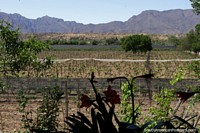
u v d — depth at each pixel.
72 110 14.59
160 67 54.28
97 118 1.81
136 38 91.06
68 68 50.94
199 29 9.30
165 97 5.91
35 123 6.79
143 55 95.44
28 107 15.80
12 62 7.40
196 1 8.93
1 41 7.35
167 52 110.62
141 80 16.36
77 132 1.80
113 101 2.02
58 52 106.38
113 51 115.38
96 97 1.89
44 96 6.72
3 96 18.53
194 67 6.75
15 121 14.09
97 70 50.88
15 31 7.39
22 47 7.45
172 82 5.93
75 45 150.50
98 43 163.38
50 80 16.55
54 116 6.64
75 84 17.62
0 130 11.74
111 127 1.80
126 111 5.86
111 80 2.11
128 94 5.97
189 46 90.44
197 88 6.00
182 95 1.93
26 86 16.53
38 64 7.65
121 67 55.56
